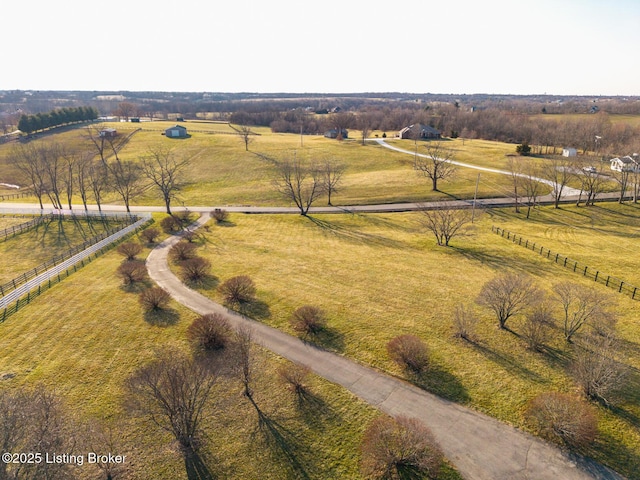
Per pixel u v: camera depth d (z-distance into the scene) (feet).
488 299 100.07
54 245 172.65
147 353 90.68
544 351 90.33
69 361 87.66
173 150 357.61
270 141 402.93
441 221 172.14
